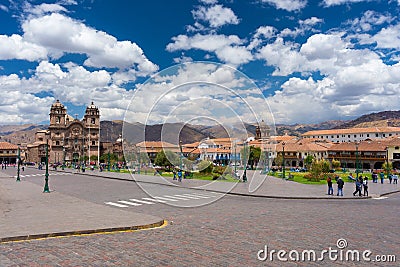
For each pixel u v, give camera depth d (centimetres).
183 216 1698
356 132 15638
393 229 1388
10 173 7425
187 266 855
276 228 1377
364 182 3238
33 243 1091
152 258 923
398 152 8944
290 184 4362
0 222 1427
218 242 1116
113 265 860
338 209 2100
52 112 13862
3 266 846
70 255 949
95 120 14012
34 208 1948
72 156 13725
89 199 2558
